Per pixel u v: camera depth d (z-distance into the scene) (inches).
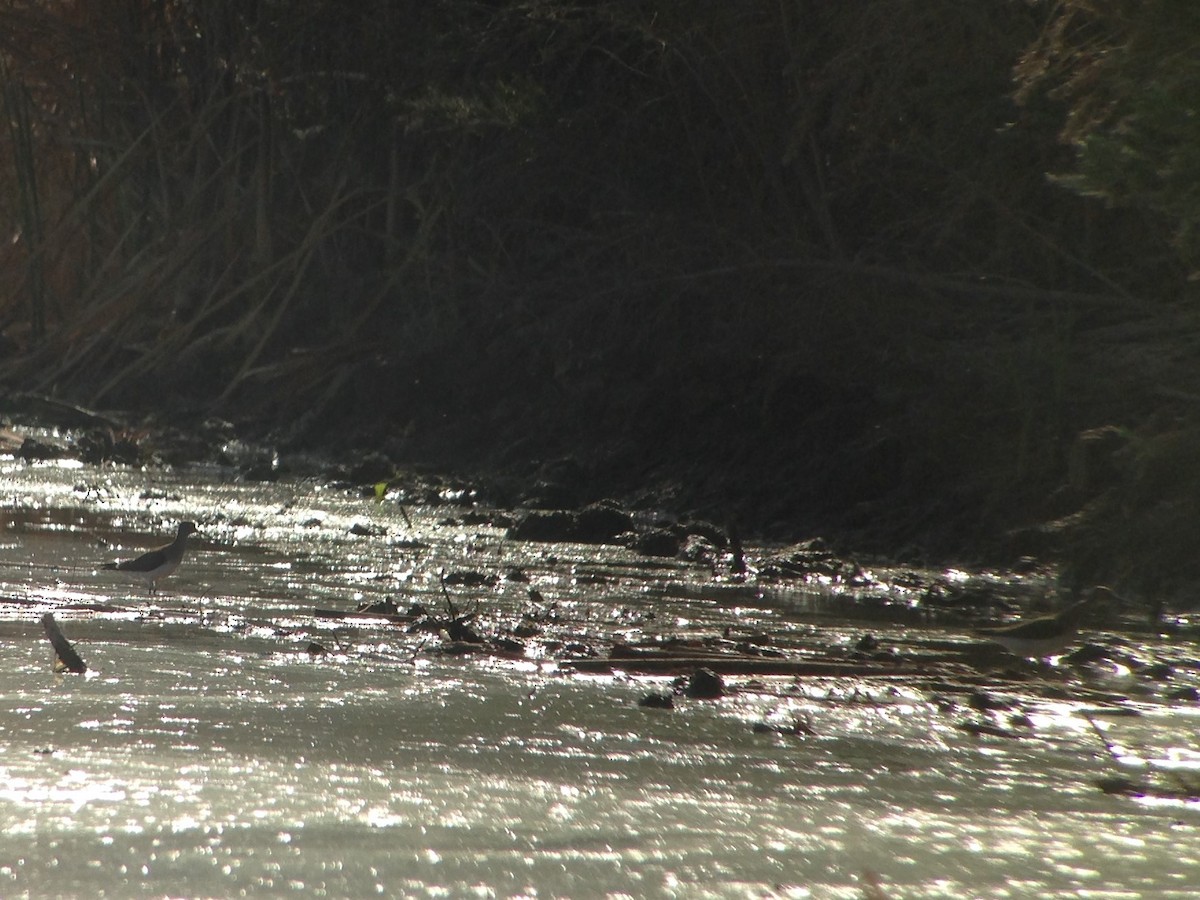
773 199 2603.3
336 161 3543.3
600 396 2573.8
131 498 1998.0
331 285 3533.5
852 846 518.9
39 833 486.3
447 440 2832.2
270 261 3644.2
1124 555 1362.0
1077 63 1439.5
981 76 1929.1
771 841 522.3
